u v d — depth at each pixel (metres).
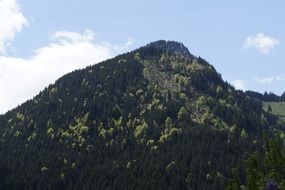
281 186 100.69
